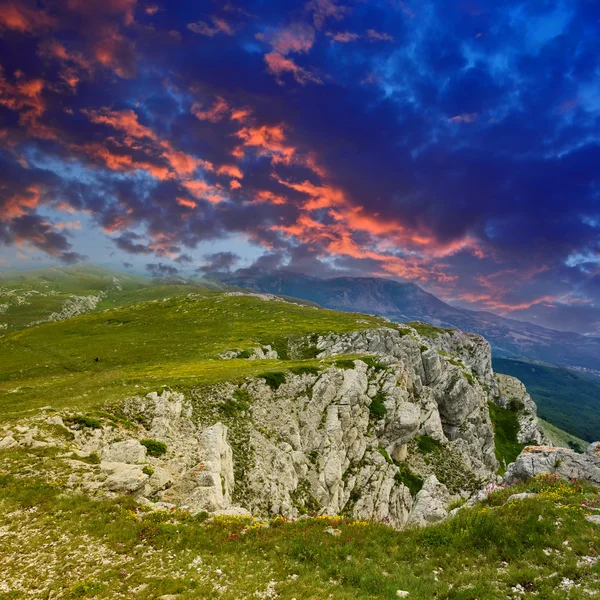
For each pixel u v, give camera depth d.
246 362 87.50
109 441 39.81
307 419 62.16
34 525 22.52
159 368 85.56
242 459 48.59
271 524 24.39
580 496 22.05
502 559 17.70
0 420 41.62
